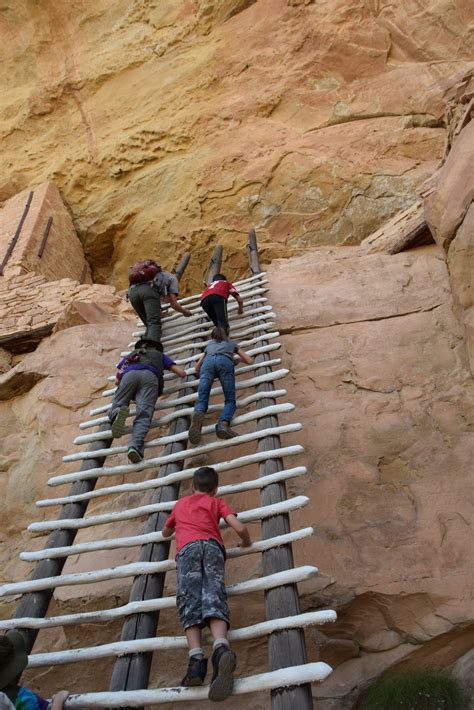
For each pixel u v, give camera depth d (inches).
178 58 438.6
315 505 140.2
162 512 121.6
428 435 148.7
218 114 398.3
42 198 392.2
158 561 110.0
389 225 247.9
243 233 350.3
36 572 117.2
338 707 117.0
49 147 456.8
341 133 358.6
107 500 167.6
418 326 177.5
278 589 95.4
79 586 140.4
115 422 144.1
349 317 188.7
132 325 225.8
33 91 474.3
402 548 127.8
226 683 81.1
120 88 450.6
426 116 345.7
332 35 389.4
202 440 163.5
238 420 138.2
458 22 365.1
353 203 330.3
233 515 102.3
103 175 423.5
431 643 117.6
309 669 80.8
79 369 210.2
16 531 179.9
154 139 411.2
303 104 380.8
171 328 209.5
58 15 492.7
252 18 424.2
